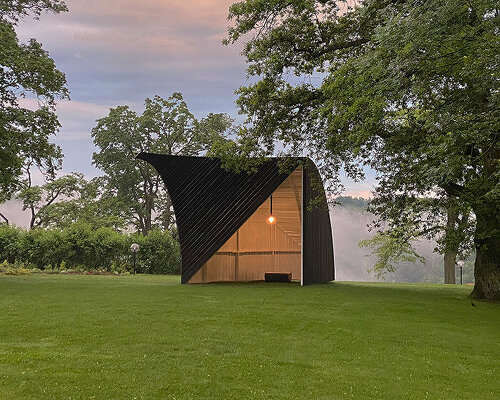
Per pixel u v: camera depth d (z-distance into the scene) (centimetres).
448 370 632
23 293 1283
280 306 1123
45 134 1864
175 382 539
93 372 564
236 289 1505
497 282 1398
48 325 835
